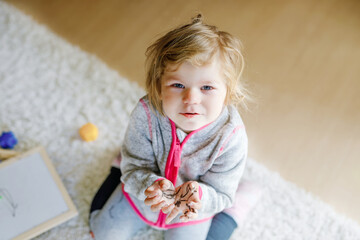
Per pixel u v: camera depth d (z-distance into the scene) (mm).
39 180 1071
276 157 1221
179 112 705
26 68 1332
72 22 1492
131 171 868
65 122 1232
